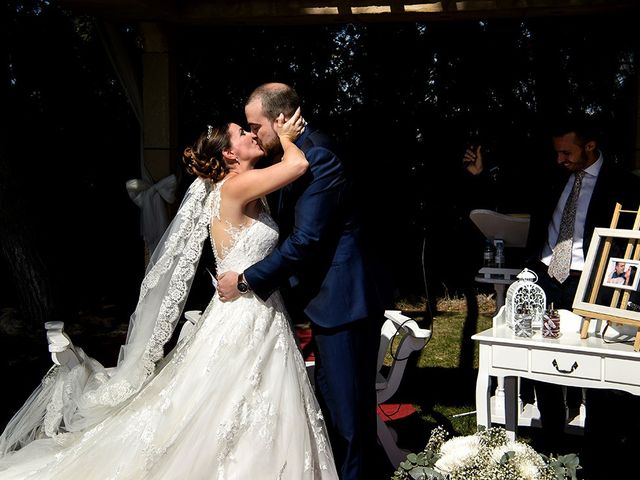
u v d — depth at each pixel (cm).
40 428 355
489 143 902
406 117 928
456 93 911
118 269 996
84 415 330
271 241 316
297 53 938
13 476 312
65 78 940
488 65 898
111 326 795
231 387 292
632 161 657
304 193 300
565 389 439
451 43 905
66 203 962
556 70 877
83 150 963
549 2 586
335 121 948
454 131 916
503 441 258
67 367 352
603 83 863
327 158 301
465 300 916
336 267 309
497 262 445
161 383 309
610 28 844
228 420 286
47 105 938
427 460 257
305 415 302
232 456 284
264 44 935
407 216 929
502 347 325
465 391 544
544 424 397
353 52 932
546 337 327
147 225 690
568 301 387
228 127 320
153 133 695
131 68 705
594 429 364
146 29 683
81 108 955
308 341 689
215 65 941
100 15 651
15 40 901
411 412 491
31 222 754
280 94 308
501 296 451
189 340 314
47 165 945
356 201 318
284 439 291
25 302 761
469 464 245
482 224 447
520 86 893
